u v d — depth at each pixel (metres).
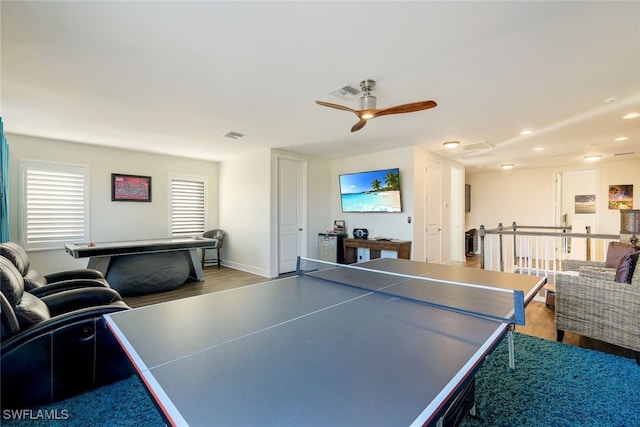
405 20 1.77
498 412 1.76
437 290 1.98
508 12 1.70
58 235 4.77
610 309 2.47
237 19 1.76
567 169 7.25
